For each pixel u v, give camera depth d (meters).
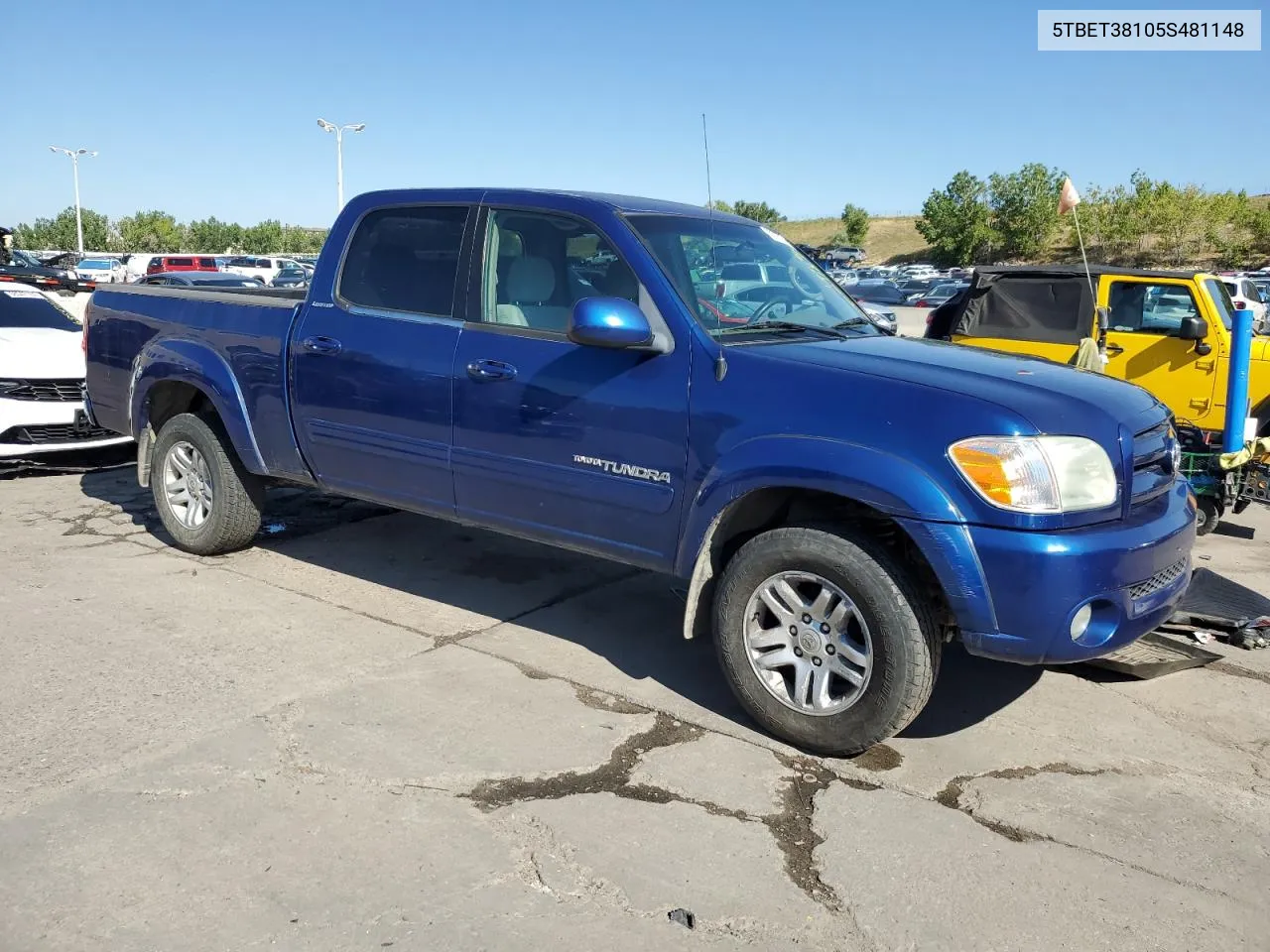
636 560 3.98
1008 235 82.19
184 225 95.50
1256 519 8.08
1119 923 2.73
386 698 3.91
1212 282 9.12
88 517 6.45
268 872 2.79
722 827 3.12
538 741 3.62
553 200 4.22
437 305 4.48
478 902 2.70
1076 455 3.25
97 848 2.87
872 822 3.18
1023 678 4.40
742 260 4.37
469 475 4.34
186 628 4.57
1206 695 4.29
